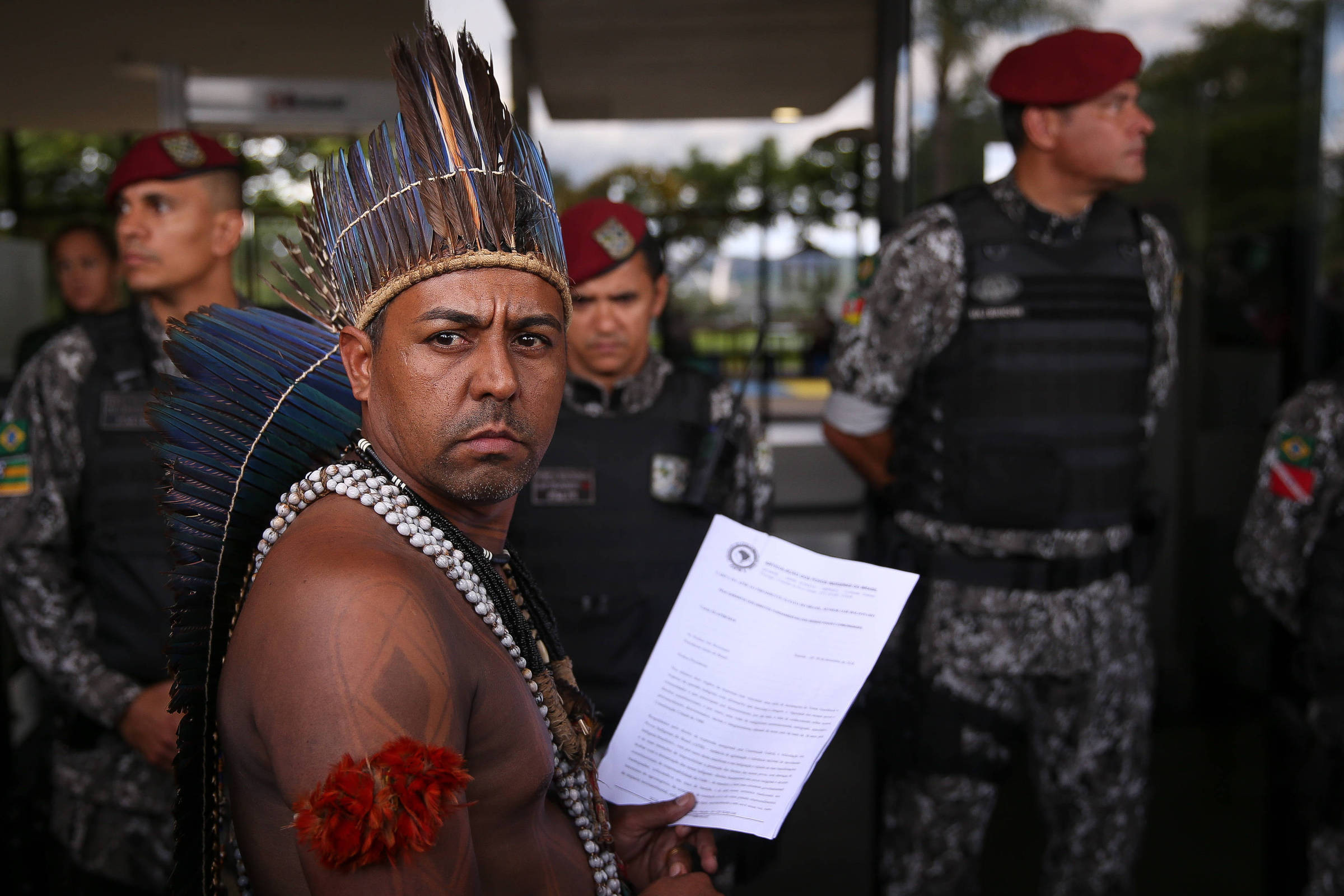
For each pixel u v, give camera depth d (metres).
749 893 2.46
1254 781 3.11
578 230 1.75
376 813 0.60
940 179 2.99
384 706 0.65
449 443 0.75
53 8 3.80
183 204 1.73
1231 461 3.49
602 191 3.20
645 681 1.08
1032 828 2.87
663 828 1.05
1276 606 1.92
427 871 0.64
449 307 0.74
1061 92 1.81
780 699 1.04
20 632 1.62
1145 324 1.95
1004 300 1.87
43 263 4.56
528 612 0.94
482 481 0.76
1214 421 3.52
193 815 0.85
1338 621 1.77
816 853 2.65
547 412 0.79
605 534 1.70
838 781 3.05
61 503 1.65
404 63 0.77
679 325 3.70
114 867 1.66
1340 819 1.77
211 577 0.86
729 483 1.75
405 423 0.76
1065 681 1.95
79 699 1.59
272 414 0.88
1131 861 2.05
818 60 3.04
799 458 3.59
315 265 0.87
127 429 1.65
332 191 0.81
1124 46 1.82
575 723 0.89
